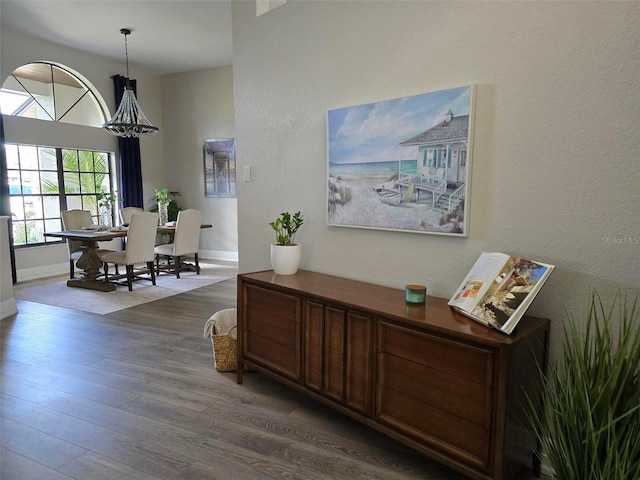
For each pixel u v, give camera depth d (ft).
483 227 6.68
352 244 8.63
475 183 6.68
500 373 5.18
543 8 5.86
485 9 6.41
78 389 8.91
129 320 13.62
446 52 6.90
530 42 6.00
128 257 17.48
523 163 6.18
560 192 5.90
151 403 8.34
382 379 6.50
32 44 19.04
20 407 8.18
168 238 25.14
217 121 24.44
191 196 26.03
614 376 4.13
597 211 5.62
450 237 7.10
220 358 9.71
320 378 7.51
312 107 9.09
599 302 5.69
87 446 6.95
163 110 26.13
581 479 4.26
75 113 21.99
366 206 8.13
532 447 5.84
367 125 7.95
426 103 7.06
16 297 16.46
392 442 7.11
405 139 7.40
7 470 6.36
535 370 5.74
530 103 6.06
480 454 5.47
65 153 21.67
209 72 24.30
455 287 7.12
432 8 7.02
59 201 21.54
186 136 25.62
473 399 5.48
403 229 7.59
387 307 6.63
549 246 6.05
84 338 11.95
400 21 7.47
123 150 23.50
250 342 8.93
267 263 10.55
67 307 15.10
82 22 17.06
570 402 4.38
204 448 6.90
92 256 18.31
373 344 6.58
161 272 21.56
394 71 7.63
